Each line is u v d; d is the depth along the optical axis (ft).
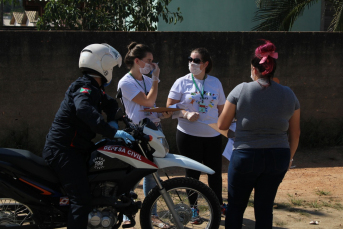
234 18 36.63
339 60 23.16
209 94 12.98
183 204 11.47
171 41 21.45
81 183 9.64
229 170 9.91
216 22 36.70
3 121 20.45
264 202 9.70
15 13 100.32
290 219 13.76
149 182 12.75
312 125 23.25
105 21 28.58
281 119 9.31
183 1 36.22
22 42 20.17
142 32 21.13
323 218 13.89
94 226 10.07
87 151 10.27
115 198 10.29
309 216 14.05
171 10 36.24
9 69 20.21
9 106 20.43
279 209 14.71
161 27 36.37
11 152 9.86
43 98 20.72
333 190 16.88
